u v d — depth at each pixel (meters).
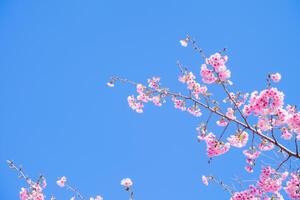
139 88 11.60
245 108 9.22
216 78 9.95
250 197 9.30
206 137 9.86
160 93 11.23
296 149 8.35
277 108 8.88
